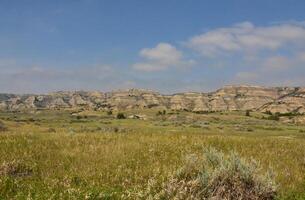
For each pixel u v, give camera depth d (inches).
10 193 416.8
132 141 772.0
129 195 414.9
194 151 682.2
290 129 6323.8
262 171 549.3
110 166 554.6
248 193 424.5
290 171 589.0
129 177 499.8
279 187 475.8
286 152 740.7
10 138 794.2
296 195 472.1
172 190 421.7
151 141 775.1
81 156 616.4
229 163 446.6
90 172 515.8
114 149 671.8
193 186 422.6
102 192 417.4
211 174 440.1
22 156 602.5
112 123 7815.0
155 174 484.1
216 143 776.3
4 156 597.0
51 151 655.8
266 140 870.4
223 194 417.1
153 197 411.2
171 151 675.4
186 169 476.4
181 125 7175.2
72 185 458.0
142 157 619.5
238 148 741.9
